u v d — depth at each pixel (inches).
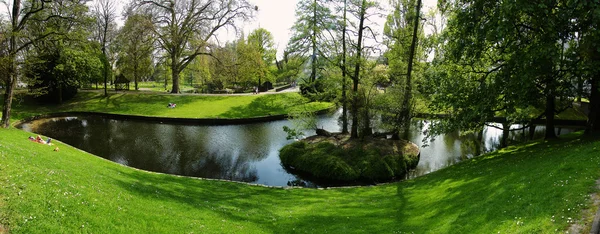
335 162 919.7
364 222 497.4
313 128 1176.8
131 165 984.3
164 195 535.8
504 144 1107.3
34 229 318.0
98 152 1100.5
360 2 984.3
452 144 1253.1
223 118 1704.0
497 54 768.9
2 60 947.3
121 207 419.8
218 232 421.4
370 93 1087.0
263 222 492.4
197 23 2084.2
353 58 1013.2
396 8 1098.7
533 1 562.6
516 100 647.8
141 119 1712.6
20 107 1742.1
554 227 310.5
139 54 2128.4
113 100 2021.4
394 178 906.7
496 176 557.6
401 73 1104.8
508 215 376.8
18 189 367.6
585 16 539.8
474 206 447.8
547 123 862.5
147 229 386.9
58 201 372.8
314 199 655.8
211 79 2827.3
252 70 2290.8
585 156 471.5
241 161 1081.4
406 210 551.5
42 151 649.6
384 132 1167.6
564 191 374.6
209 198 599.5
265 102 2063.2
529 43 646.5
